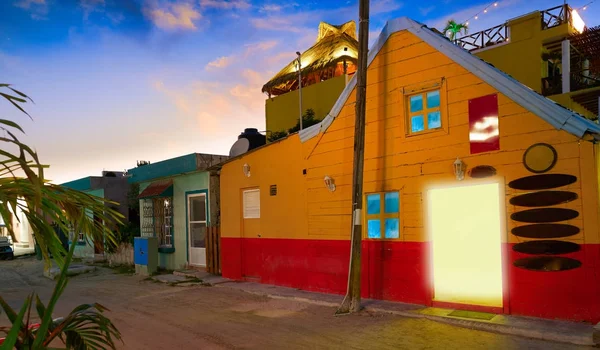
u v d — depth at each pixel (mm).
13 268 21297
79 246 23281
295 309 9047
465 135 8102
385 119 9289
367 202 9539
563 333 6207
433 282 8492
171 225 16453
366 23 8422
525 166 7324
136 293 11914
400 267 8922
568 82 13031
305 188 10898
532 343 6176
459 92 8203
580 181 6777
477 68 7953
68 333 3123
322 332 7215
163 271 15852
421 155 8695
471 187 8086
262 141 16656
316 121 18438
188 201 15625
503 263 7508
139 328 7926
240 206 12836
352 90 9930
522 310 7277
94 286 13734
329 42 22938
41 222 2791
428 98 8703
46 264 2947
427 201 8570
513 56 15844
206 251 14383
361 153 8469
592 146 6695
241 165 12781
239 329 7609
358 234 8477
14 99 2518
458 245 8242
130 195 23016
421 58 8734
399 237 8992
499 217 7629
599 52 14367
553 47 15328
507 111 7578
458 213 8250
